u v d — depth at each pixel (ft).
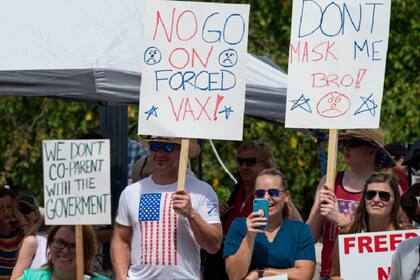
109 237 69.10
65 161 50.16
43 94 58.65
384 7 50.60
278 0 108.58
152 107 51.96
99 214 49.83
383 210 50.57
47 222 49.90
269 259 51.49
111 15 64.85
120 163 79.20
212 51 51.83
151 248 53.01
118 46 61.52
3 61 59.11
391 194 50.60
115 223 54.85
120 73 58.39
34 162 109.40
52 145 50.24
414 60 106.63
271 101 64.13
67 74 58.29
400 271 44.52
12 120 110.83
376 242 48.91
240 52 51.70
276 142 106.42
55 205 49.98
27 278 49.85
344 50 50.72
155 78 51.98
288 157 106.52
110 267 69.67
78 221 49.78
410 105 104.58
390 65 107.14
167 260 52.85
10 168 110.22
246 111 64.03
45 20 63.62
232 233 52.24
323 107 50.83
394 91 105.50
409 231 48.85
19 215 64.44
